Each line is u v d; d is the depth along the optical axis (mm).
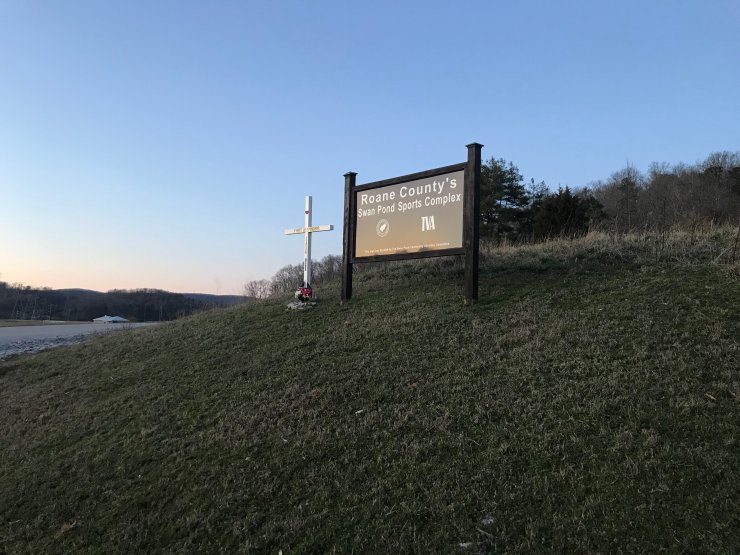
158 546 4820
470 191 10250
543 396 5836
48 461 7176
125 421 7973
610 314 7840
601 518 3963
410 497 4645
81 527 5391
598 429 5020
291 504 4953
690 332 6711
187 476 5840
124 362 11680
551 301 9070
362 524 4461
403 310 10430
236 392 7996
